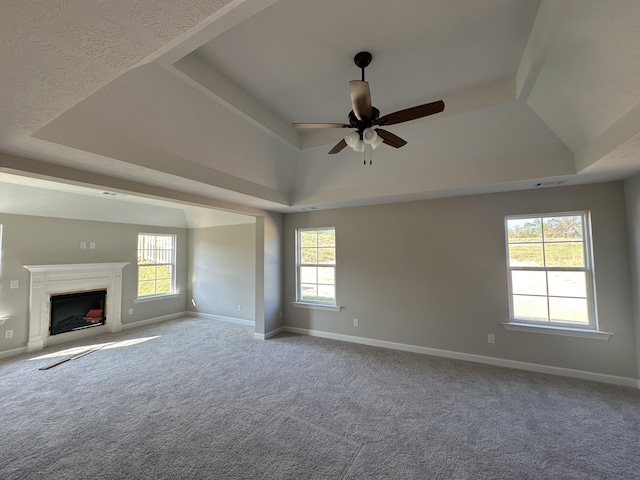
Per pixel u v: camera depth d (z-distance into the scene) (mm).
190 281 6609
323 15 1810
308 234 5230
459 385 3084
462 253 3891
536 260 3545
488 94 2605
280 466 1939
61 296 4652
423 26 1914
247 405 2709
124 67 1085
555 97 2301
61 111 1417
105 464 1954
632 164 2508
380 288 4426
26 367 3629
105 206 5043
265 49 2135
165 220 6137
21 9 764
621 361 3049
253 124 2947
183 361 3820
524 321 3557
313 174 4086
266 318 4867
